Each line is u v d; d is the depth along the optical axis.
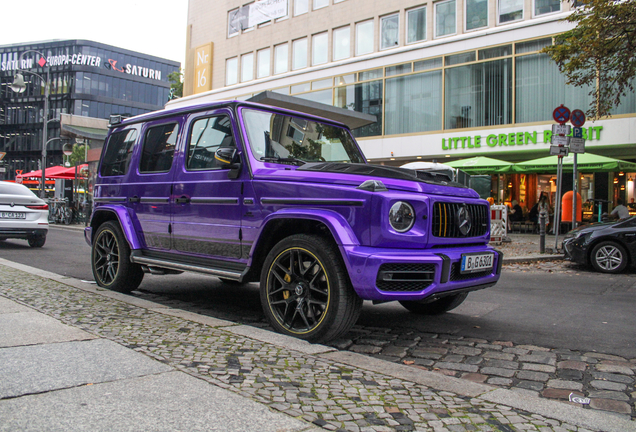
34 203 11.06
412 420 2.24
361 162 5.25
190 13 33.91
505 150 18.69
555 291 6.69
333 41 24.88
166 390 2.41
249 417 2.14
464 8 20.19
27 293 4.80
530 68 18.25
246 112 4.50
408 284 3.49
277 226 4.01
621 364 3.48
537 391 2.96
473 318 4.93
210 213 4.52
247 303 5.53
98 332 3.43
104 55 85.25
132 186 5.51
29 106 85.62
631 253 8.59
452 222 3.83
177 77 48.94
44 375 2.55
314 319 3.71
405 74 21.59
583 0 11.30
